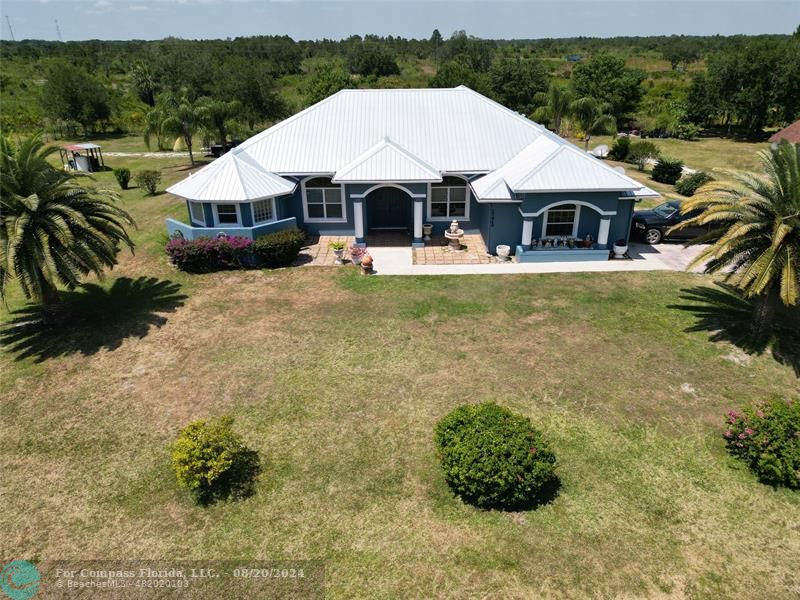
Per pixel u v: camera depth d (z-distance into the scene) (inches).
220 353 627.8
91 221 649.0
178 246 826.2
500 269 847.1
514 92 2797.7
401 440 484.7
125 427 511.5
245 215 876.6
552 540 386.0
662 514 407.5
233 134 1839.3
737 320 679.7
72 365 610.2
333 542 389.4
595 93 2615.7
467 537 389.4
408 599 348.2
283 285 802.8
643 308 717.9
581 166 828.0
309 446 480.7
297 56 4916.3
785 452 423.2
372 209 1013.8
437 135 986.1
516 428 422.6
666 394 543.5
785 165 594.6
